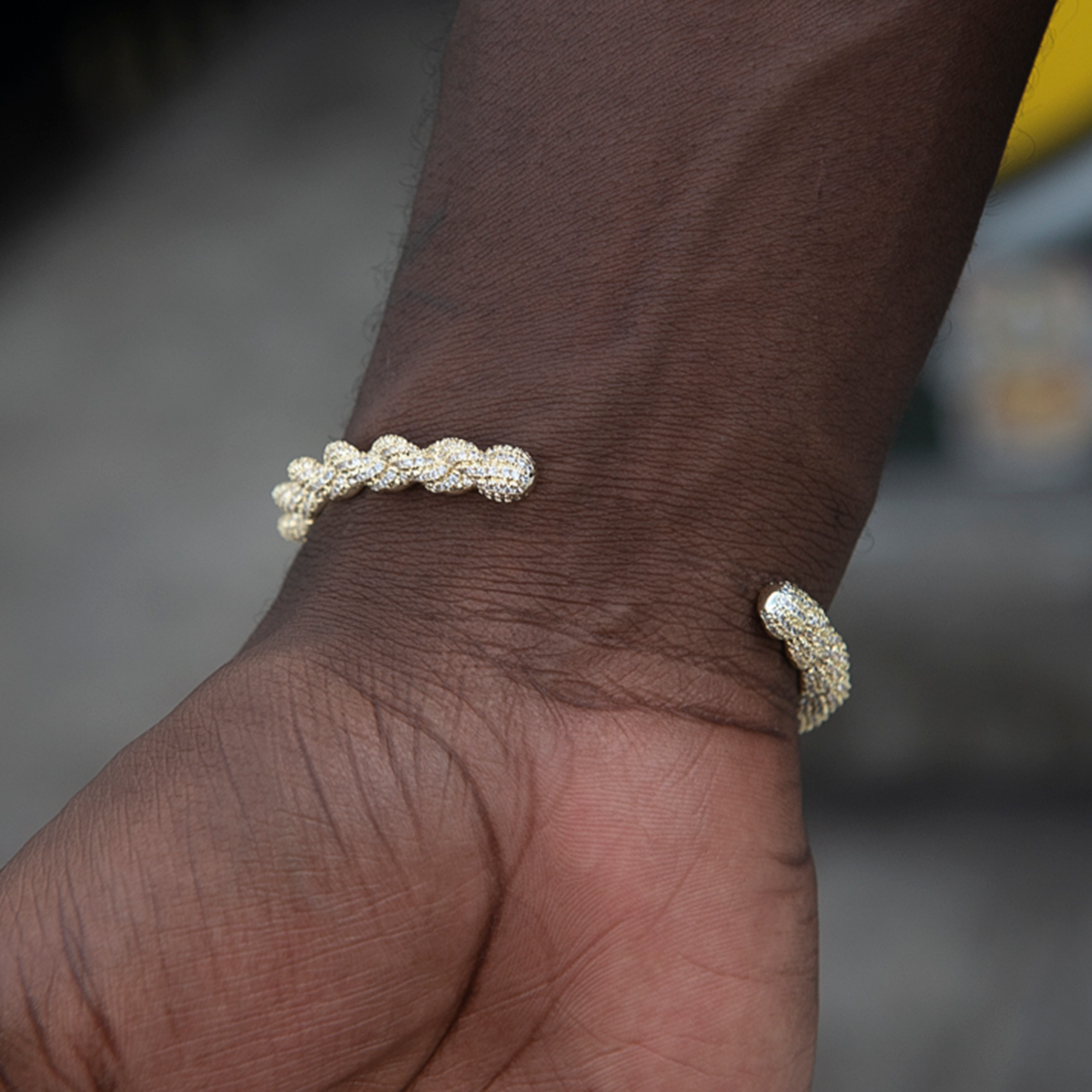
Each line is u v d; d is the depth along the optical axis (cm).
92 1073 31
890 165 31
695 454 32
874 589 85
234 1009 31
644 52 31
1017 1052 61
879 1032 63
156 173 158
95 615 103
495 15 32
